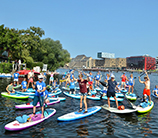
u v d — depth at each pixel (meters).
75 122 7.41
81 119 7.81
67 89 17.12
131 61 189.75
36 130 6.40
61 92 15.54
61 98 11.99
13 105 10.19
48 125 6.95
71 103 11.16
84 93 8.38
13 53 41.97
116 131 6.50
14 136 5.83
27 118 6.98
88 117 8.11
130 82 14.39
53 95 13.05
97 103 11.34
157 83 31.36
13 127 6.23
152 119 8.00
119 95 14.02
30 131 6.30
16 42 40.25
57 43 58.97
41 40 53.88
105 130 6.57
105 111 9.18
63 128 6.67
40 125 6.91
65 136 5.94
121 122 7.52
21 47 41.00
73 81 14.19
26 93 13.69
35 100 7.49
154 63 182.25
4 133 6.05
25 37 47.41
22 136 5.85
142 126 7.09
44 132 6.24
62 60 59.75
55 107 10.00
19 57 43.19
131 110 8.82
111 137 5.95
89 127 6.85
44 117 7.66
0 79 27.41
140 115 8.60
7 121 7.27
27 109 9.28
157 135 6.20
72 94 13.94
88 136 5.99
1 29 38.44
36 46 48.75
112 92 9.12
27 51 45.25
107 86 9.44
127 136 6.06
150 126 7.10
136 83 28.42
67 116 7.80
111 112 9.01
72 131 6.40
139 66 179.62
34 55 53.66
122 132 6.41
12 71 36.88
